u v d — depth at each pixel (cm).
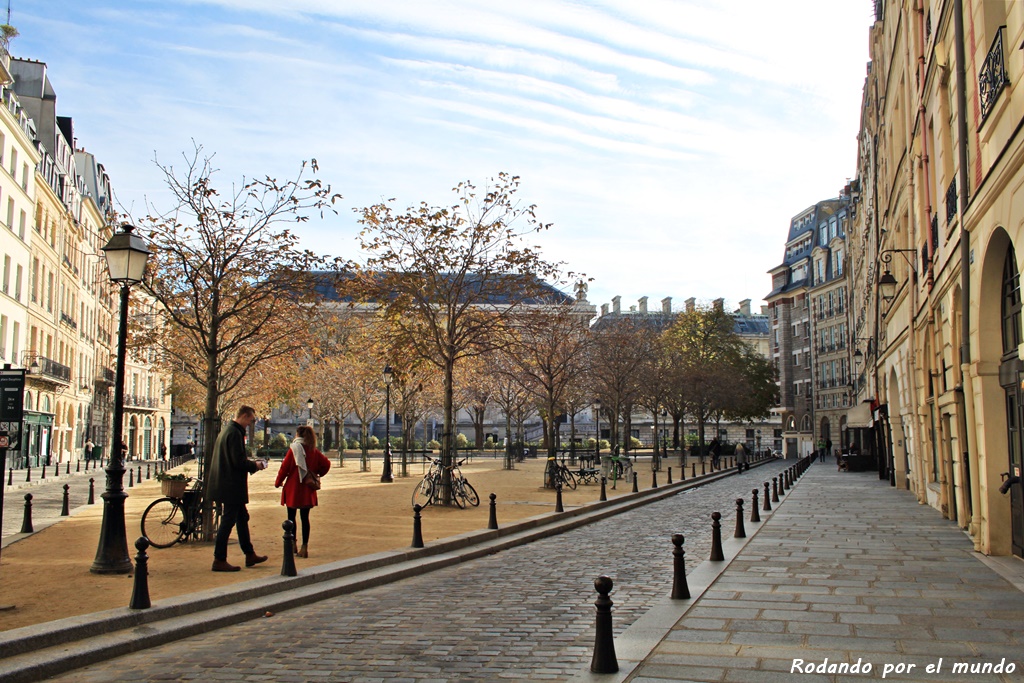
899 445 3070
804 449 7831
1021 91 905
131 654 736
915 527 1647
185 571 1075
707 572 1100
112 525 1055
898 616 816
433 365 2470
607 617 639
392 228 2183
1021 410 1072
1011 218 971
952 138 1453
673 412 5931
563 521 1855
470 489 2245
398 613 902
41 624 749
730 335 6956
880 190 3203
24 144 4303
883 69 2809
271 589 976
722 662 655
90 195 6059
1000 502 1206
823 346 8156
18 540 1380
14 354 4284
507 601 962
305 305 1591
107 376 6400
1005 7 1029
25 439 4403
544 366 3122
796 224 9050
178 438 8450
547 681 623
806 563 1176
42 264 4862
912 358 2362
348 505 2075
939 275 1638
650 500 2606
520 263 2283
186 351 2234
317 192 1503
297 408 4369
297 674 661
